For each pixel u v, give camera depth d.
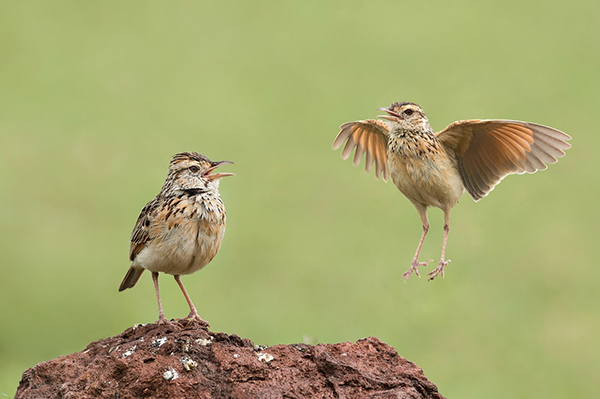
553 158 9.14
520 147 9.20
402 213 19.98
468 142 9.39
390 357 7.35
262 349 7.38
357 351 7.38
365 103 25.73
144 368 6.98
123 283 8.88
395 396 6.83
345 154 10.77
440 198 9.47
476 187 9.66
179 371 6.96
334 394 6.91
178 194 8.26
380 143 10.56
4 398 9.22
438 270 9.37
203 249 8.29
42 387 7.32
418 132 9.32
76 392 7.02
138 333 7.60
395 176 9.55
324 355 7.12
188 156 8.41
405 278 9.46
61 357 7.57
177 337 7.21
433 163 9.29
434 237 18.80
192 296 16.41
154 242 8.16
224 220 8.45
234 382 6.90
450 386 13.91
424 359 14.76
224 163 8.52
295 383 6.93
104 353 7.52
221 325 15.06
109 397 6.93
